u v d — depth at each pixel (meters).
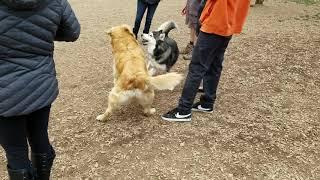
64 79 5.43
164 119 4.22
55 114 4.42
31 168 2.56
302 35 7.59
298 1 11.11
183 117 4.17
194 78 3.98
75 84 5.27
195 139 3.88
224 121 4.25
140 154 3.64
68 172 3.40
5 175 3.40
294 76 5.54
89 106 4.61
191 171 3.41
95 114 4.41
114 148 3.74
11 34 2.11
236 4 3.65
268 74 5.58
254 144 3.83
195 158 3.59
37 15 2.17
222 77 5.42
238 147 3.77
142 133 3.99
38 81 2.28
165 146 3.76
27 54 2.22
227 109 4.52
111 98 4.10
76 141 3.87
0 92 2.20
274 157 3.64
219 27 3.63
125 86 4.04
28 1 2.06
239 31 3.91
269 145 3.82
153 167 3.46
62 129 4.09
